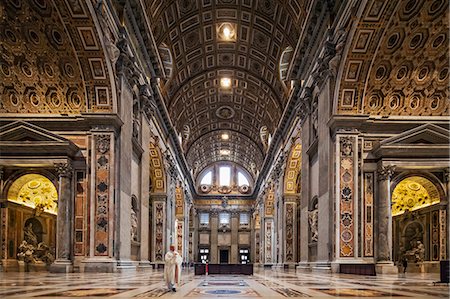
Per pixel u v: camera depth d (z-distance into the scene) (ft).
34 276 43.27
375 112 54.49
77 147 52.08
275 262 110.63
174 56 94.02
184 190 145.48
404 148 51.42
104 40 48.11
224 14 89.40
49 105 53.78
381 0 43.93
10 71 52.42
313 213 63.31
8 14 45.37
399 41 48.70
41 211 61.00
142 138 65.62
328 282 35.91
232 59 106.63
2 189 53.93
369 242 51.21
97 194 50.49
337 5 52.13
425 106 54.90
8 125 51.21
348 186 51.57
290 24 79.20
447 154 51.67
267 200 142.20
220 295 24.13
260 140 144.97
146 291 26.09
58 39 47.65
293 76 74.28
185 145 144.56
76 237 50.70
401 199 63.93
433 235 57.82
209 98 126.72
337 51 51.60
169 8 79.15
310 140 66.08
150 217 95.86
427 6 44.65
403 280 38.34
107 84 51.01
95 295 22.91
